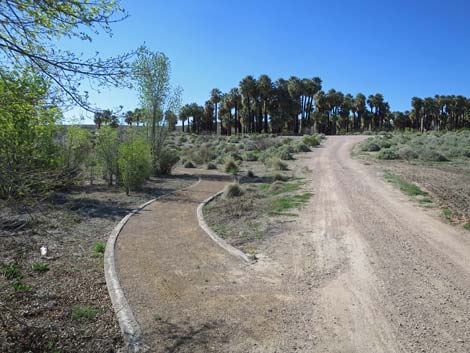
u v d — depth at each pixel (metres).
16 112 3.54
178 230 8.34
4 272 5.56
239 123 75.06
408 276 5.59
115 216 9.69
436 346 3.78
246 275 5.70
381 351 3.70
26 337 3.91
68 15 3.25
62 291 5.09
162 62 17.97
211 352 3.70
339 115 84.75
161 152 19.16
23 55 3.32
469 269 5.85
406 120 94.38
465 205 10.19
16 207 3.63
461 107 84.25
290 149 31.81
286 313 4.48
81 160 13.11
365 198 11.57
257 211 10.09
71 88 3.56
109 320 4.36
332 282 5.40
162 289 5.17
